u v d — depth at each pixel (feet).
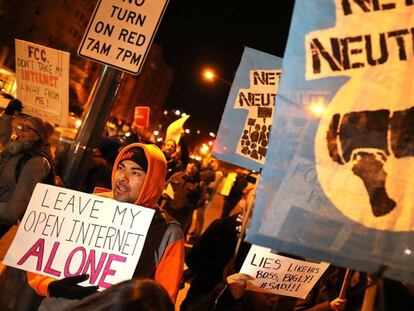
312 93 6.24
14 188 12.67
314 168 6.19
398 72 6.37
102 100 13.32
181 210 28.58
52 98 14.39
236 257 12.28
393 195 6.25
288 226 6.09
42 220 8.46
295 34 6.28
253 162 13.12
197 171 28.94
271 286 10.32
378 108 6.31
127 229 8.28
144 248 8.32
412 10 6.46
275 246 6.05
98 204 8.45
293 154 6.15
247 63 13.37
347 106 6.28
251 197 11.20
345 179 6.22
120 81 13.48
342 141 6.23
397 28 6.42
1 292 9.05
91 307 4.49
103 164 20.74
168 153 27.66
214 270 12.87
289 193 6.12
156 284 4.77
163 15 12.17
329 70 6.27
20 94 14.78
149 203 8.69
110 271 8.17
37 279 8.16
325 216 6.15
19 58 14.55
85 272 8.23
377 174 6.25
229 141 13.15
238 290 10.00
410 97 6.35
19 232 8.40
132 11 12.20
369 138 6.28
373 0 6.43
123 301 4.43
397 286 8.41
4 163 12.76
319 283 12.59
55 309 7.57
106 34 12.23
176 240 8.40
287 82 6.22
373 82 6.33
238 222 12.90
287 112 6.19
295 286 10.51
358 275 12.55
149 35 12.16
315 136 6.19
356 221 6.21
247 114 13.23
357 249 6.19
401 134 6.31
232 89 13.32
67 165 13.37
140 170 8.59
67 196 8.51
